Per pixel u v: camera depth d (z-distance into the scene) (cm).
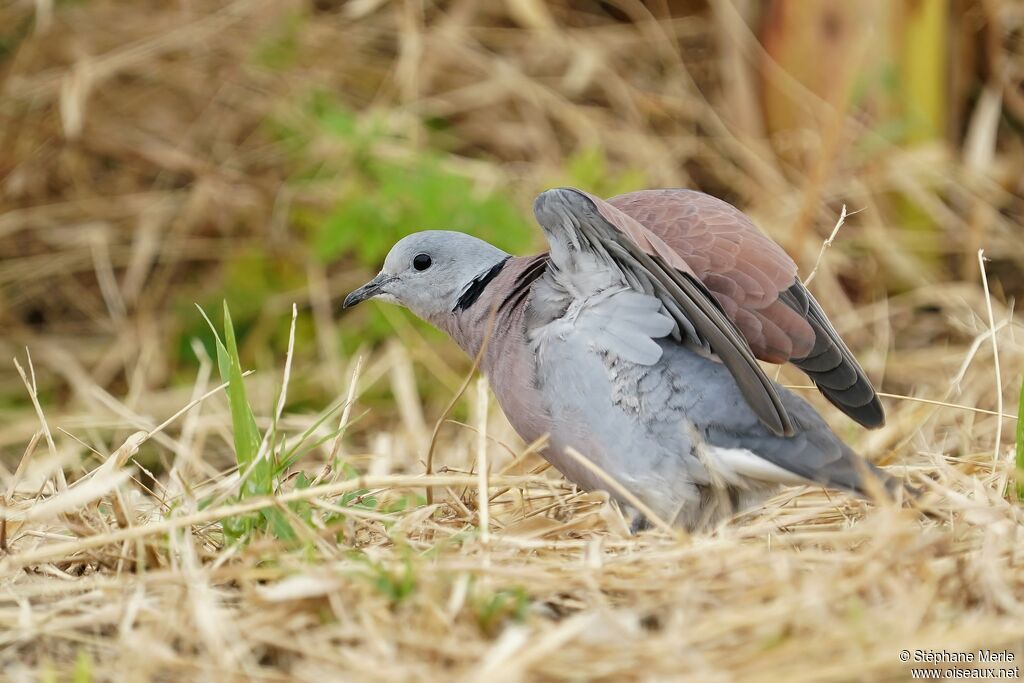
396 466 1128
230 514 721
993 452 935
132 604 655
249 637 637
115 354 1358
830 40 1435
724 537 716
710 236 820
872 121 1443
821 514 825
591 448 813
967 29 1464
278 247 1427
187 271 1445
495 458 1109
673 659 594
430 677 590
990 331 938
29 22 1517
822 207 1424
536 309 830
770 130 1488
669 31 1591
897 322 1362
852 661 587
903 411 1109
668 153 1501
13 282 1434
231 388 785
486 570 665
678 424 791
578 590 673
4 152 1477
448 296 959
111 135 1499
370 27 1589
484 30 1589
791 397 795
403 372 1259
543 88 1535
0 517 757
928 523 785
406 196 1268
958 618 639
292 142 1484
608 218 735
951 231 1415
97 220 1472
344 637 631
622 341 795
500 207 1265
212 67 1537
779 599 630
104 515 819
